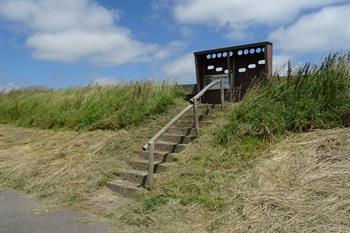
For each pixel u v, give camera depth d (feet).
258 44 32.96
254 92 27.66
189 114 32.71
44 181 26.84
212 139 25.98
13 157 32.96
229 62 35.19
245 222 16.53
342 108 22.94
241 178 20.33
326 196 16.76
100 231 18.39
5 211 22.08
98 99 40.57
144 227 18.37
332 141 20.83
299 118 23.54
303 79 25.57
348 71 25.13
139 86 39.91
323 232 14.51
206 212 18.47
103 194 24.34
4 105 51.75
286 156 20.92
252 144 23.35
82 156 29.96
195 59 37.50
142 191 22.80
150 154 23.11
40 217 20.88
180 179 22.40
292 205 16.63
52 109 43.75
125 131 33.68
